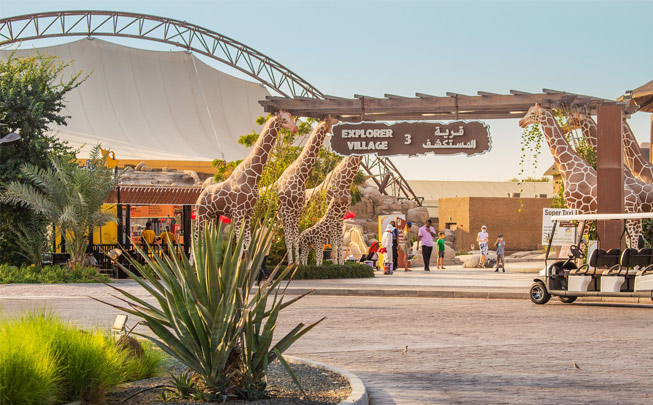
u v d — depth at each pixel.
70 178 24.02
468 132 22.45
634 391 7.57
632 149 23.67
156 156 59.56
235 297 6.77
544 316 14.20
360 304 16.81
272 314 6.84
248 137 45.50
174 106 73.06
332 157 29.72
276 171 27.42
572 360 9.39
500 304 16.73
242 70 71.88
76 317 13.68
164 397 6.72
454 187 98.06
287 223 24.80
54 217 23.50
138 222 37.78
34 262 24.20
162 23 70.31
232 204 23.52
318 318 14.02
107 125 66.31
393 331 12.19
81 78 69.31
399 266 34.84
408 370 8.83
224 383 6.71
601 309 15.40
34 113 25.75
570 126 22.83
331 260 29.16
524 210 62.22
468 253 55.47
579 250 16.77
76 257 23.78
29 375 5.88
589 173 21.50
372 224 63.31
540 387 7.79
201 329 6.65
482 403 7.11
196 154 64.50
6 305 15.57
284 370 8.25
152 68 74.19
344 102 22.69
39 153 26.11
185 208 29.25
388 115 24.00
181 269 6.86
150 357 8.09
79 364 6.58
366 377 8.45
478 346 10.57
